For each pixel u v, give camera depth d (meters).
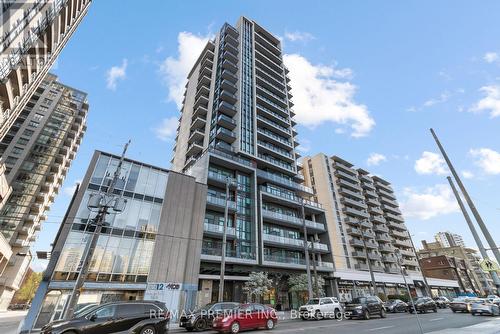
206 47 62.28
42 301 17.86
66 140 60.47
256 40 64.00
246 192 40.09
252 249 34.81
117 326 9.97
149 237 24.08
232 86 49.41
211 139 43.78
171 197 27.02
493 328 12.67
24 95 25.42
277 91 58.12
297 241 39.78
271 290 34.09
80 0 30.55
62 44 29.48
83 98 69.94
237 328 13.60
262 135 47.47
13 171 49.59
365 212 67.94
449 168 13.12
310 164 70.06
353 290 43.69
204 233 31.42
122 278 21.44
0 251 36.50
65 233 20.45
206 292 28.62
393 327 14.97
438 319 19.45
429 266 79.38
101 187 23.45
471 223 12.96
